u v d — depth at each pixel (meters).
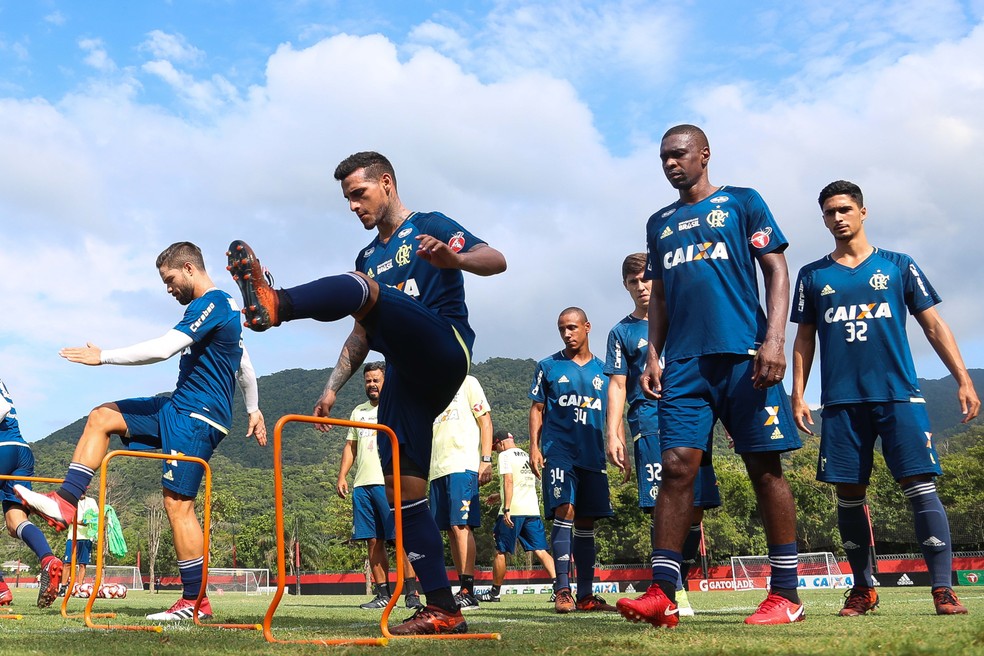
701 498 5.68
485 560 42.56
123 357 5.09
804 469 45.81
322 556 75.69
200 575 5.36
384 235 3.98
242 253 2.81
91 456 5.21
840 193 5.17
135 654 2.62
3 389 6.94
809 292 5.32
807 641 2.66
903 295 5.08
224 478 135.00
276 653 2.57
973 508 33.84
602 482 6.43
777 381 3.79
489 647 2.71
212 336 5.46
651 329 4.31
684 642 2.78
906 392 4.93
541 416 6.83
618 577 29.91
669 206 4.28
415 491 3.45
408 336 3.28
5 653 2.69
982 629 2.73
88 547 12.01
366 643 2.81
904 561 21.52
